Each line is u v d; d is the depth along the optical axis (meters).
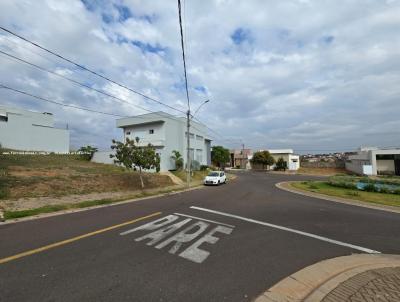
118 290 3.92
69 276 4.36
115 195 16.44
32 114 46.28
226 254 5.67
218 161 64.00
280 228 8.24
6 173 17.52
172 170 35.19
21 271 4.52
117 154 20.52
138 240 6.50
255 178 39.66
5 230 7.39
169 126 35.25
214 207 12.16
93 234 6.99
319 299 3.72
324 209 12.27
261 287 4.15
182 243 6.34
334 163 63.56
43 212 10.16
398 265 5.16
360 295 3.81
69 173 21.12
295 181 33.50
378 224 9.21
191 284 4.19
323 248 6.32
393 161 45.50
